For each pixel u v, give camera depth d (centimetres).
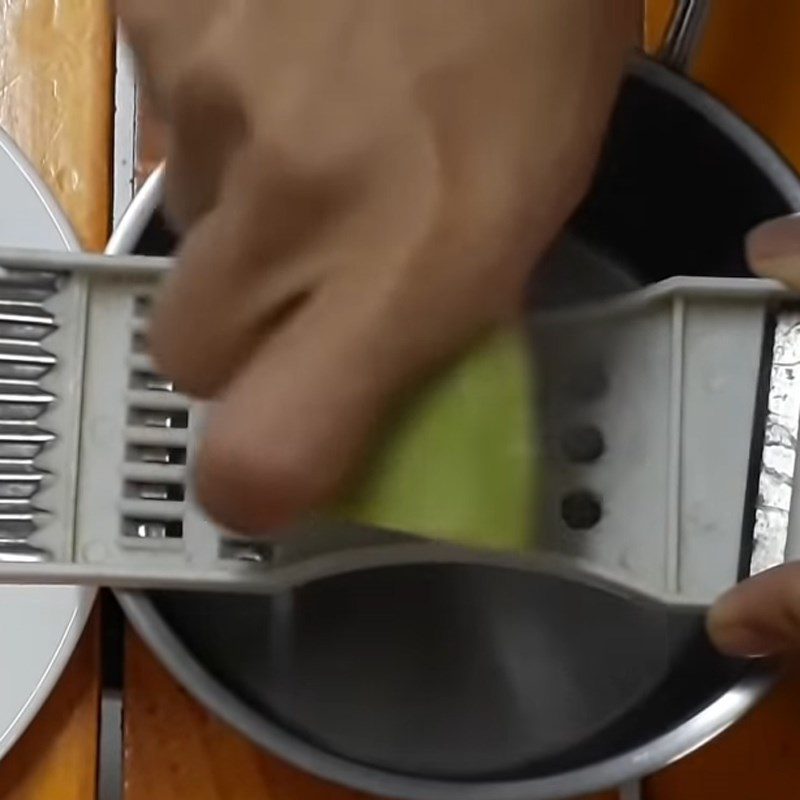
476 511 62
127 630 77
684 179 78
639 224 81
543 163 60
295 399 59
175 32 59
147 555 72
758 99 80
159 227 75
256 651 79
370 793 74
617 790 77
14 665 76
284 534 68
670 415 70
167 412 72
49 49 81
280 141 58
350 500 62
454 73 59
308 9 59
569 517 70
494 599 80
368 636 79
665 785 78
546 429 69
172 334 61
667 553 70
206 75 59
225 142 60
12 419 72
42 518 72
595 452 70
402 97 59
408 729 78
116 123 82
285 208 59
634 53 74
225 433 60
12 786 76
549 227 60
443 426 62
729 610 67
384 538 71
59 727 77
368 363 59
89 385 72
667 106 76
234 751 77
